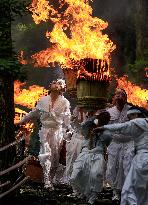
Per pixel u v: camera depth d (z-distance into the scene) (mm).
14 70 7305
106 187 11570
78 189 9359
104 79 10367
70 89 10812
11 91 8180
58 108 11477
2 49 7512
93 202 9117
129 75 24781
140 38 25453
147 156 7797
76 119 11375
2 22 7711
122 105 10039
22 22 26859
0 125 8078
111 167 9734
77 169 9250
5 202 8023
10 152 8141
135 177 7715
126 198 7637
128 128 7898
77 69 10508
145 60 24812
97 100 10352
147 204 7734
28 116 11500
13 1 7797
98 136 9391
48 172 11172
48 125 11461
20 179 8398
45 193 9922
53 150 11586
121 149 9742
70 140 11500
